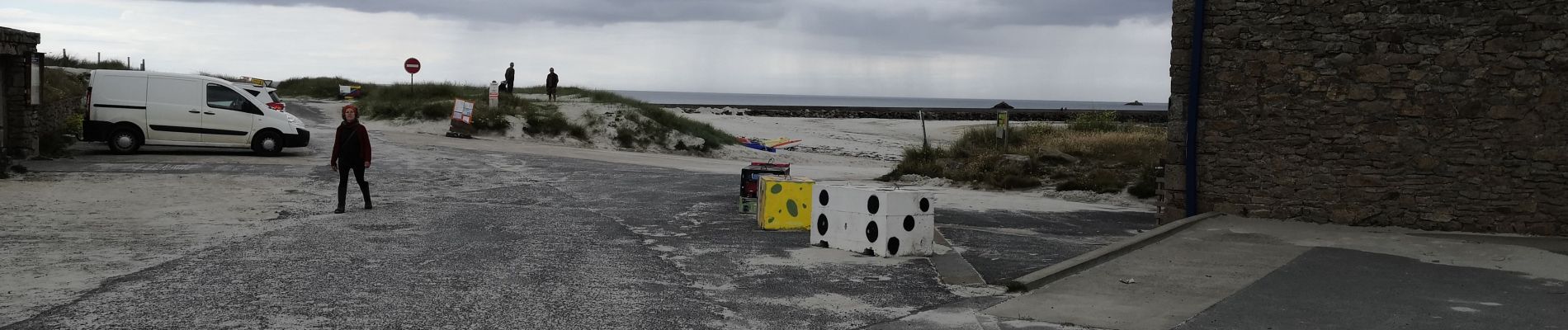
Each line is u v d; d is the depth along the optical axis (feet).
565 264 31.14
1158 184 46.42
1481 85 39.63
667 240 37.42
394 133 105.91
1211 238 37.99
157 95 67.77
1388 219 41.19
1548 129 38.83
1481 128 39.73
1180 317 24.36
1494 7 39.29
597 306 24.90
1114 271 31.22
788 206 41.27
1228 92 43.29
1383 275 30.30
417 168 66.13
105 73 67.10
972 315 24.88
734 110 255.09
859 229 34.71
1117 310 25.31
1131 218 52.26
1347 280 29.32
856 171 97.09
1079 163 75.56
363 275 28.12
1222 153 43.62
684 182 64.08
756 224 42.88
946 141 150.71
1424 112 40.47
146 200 44.47
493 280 27.96
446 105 120.78
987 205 57.26
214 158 65.98
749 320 23.90
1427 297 26.84
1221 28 43.16
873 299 26.81
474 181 59.98
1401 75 40.70
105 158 63.87
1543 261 32.89
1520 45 39.01
